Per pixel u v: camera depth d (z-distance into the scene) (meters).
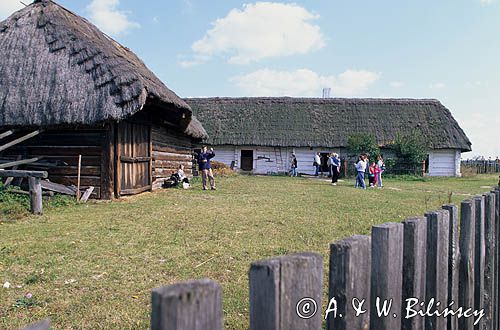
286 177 27.38
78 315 3.50
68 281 4.35
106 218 8.17
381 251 1.54
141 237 6.43
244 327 3.36
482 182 24.48
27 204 9.04
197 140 21.11
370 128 32.09
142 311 3.60
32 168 11.69
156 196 12.40
